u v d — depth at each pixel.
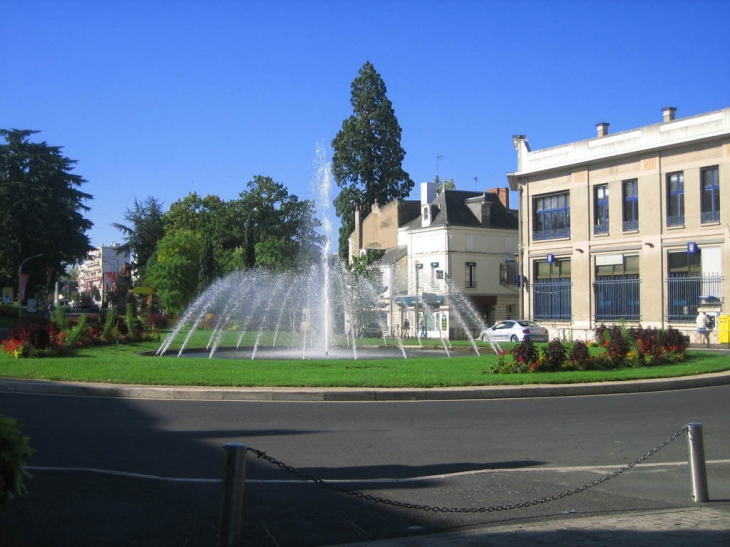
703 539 6.14
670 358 23.12
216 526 6.44
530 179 48.19
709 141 38.31
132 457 9.30
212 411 13.50
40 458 9.12
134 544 5.94
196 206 93.12
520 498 7.60
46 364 20.44
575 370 19.92
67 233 70.12
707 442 10.88
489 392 16.00
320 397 15.32
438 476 8.53
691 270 39.31
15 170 68.44
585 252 44.50
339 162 71.25
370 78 71.88
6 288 68.25
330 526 6.61
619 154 42.22
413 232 62.81
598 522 6.73
